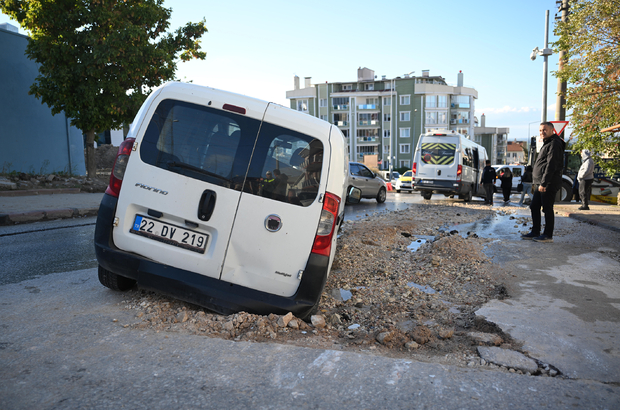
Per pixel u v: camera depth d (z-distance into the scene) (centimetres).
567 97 1370
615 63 1264
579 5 1323
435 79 8694
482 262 607
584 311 399
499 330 351
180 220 364
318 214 357
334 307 429
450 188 1862
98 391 238
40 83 1589
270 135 361
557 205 1508
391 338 332
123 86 1681
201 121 367
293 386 249
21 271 512
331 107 8631
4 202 1093
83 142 2164
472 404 233
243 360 280
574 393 249
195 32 1859
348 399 236
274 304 352
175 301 396
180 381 251
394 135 8538
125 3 1691
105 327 330
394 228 944
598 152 1400
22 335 312
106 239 373
